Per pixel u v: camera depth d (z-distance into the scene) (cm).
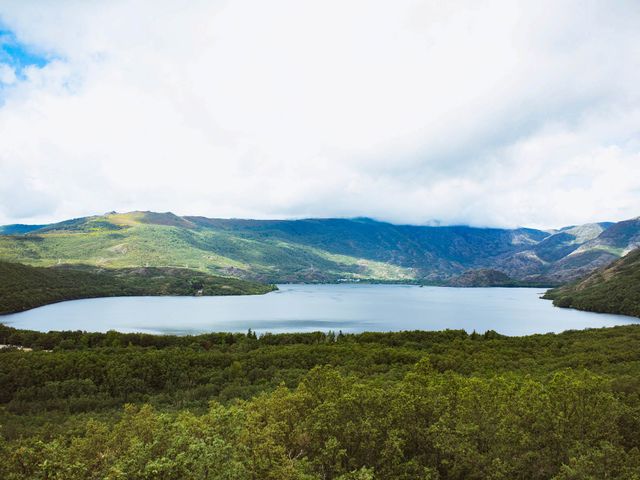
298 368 9581
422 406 3622
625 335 12312
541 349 10825
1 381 8319
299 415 3969
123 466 2920
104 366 9188
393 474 3200
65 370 8894
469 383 4247
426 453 3494
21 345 12962
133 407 4766
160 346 12925
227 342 13525
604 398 3531
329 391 4116
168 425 3647
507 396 3856
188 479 2747
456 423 3491
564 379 3703
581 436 3309
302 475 2867
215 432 3300
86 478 3066
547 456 3225
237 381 8750
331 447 3206
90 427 4225
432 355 9869
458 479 3269
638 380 5656
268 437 3303
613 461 2975
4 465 3059
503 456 3238
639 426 3588
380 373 8531
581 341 11762
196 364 9894
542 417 3403
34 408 7481
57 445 3231
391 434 3388
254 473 2862
